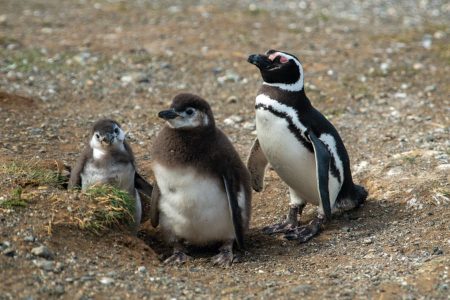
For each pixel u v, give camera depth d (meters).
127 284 8.82
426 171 13.22
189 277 9.51
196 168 10.13
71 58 20.61
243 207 10.61
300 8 30.39
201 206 10.28
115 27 24.64
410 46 23.42
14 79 18.52
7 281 8.41
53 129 15.20
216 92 18.84
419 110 17.70
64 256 9.22
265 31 24.84
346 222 12.01
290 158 11.65
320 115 11.90
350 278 9.42
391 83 19.67
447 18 29.66
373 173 13.62
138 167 13.52
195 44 22.73
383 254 10.36
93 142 10.91
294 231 11.66
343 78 19.94
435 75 20.45
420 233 10.98
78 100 17.53
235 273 9.84
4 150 13.49
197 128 10.15
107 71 19.83
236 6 29.66
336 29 25.72
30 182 10.88
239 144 15.44
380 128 16.47
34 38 22.66
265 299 8.68
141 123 16.19
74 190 10.55
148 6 28.58
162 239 11.49
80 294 8.38
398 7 32.03
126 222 10.50
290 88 11.58
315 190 11.85
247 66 20.83
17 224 9.49
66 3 28.56
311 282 9.27
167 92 18.66
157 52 21.69
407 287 9.01
